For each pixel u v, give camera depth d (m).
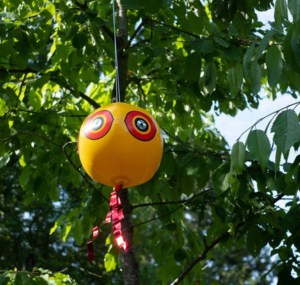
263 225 5.17
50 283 4.44
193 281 6.18
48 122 5.78
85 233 6.31
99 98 6.91
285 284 4.88
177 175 5.44
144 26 5.95
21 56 5.07
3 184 12.96
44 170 6.12
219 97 5.82
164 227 6.16
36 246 14.43
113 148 3.42
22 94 5.92
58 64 5.57
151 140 3.50
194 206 5.75
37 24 5.33
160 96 6.74
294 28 3.15
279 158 3.18
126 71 5.69
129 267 5.16
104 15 5.96
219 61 6.02
